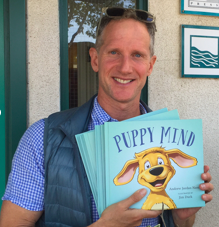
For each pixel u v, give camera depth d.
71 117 0.96
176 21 2.02
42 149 0.91
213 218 2.14
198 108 2.10
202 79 2.10
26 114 1.77
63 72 1.90
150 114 0.91
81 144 0.85
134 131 0.83
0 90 1.80
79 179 0.86
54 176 0.87
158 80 2.01
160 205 0.80
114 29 0.92
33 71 1.78
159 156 0.83
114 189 0.79
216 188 2.13
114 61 0.92
